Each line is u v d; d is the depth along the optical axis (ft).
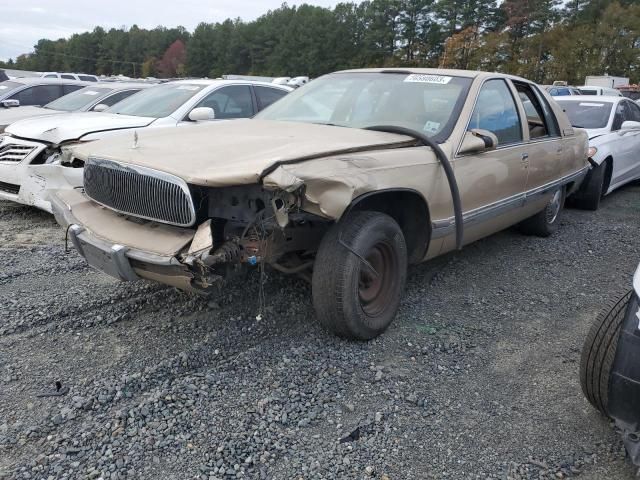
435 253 13.69
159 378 10.49
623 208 27.61
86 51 414.82
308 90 16.90
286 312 13.25
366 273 11.69
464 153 13.71
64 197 13.10
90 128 21.80
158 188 10.59
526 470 8.59
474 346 12.30
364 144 11.75
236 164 10.05
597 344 8.88
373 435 9.21
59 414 9.36
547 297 15.30
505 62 213.46
